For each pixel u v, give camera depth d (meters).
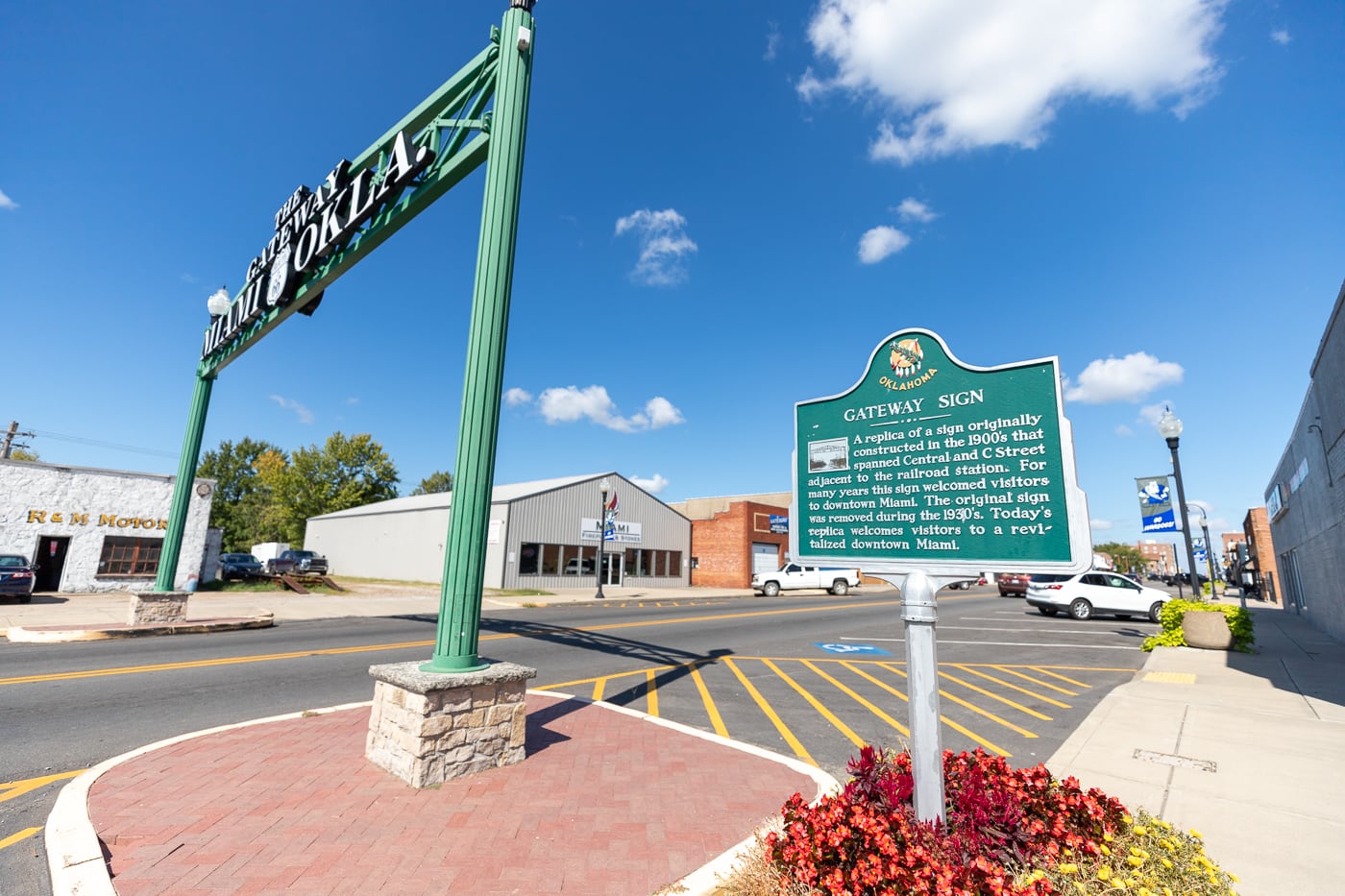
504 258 6.19
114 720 6.57
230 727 6.12
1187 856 3.06
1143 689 8.96
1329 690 8.80
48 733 6.10
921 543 4.16
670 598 29.28
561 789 4.77
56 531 23.12
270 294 11.22
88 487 23.91
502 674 5.29
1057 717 7.69
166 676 8.74
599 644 12.95
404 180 8.67
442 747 4.86
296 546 55.53
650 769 5.25
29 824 4.17
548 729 6.43
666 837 4.00
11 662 9.55
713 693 8.71
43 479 23.09
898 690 9.18
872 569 4.28
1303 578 20.88
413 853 3.71
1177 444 14.13
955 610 25.47
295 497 55.91
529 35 6.70
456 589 5.40
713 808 4.48
